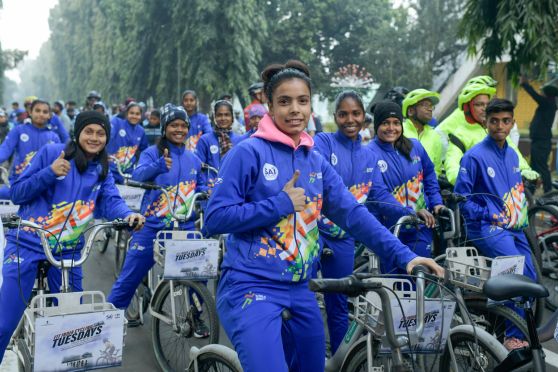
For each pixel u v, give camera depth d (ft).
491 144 13.50
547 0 23.57
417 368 10.05
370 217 8.42
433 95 16.94
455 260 11.11
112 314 9.31
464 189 13.46
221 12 71.31
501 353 9.16
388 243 8.13
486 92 16.05
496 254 13.09
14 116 59.47
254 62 74.74
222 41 72.64
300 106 8.09
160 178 15.28
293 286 8.21
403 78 66.28
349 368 9.68
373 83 72.23
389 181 13.88
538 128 29.45
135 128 28.91
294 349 8.55
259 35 75.10
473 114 16.31
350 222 8.55
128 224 11.18
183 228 15.47
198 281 13.12
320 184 8.47
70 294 10.03
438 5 61.87
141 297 16.01
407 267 7.82
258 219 7.71
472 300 11.44
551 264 17.70
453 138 16.26
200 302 13.67
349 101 12.75
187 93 27.84
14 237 11.30
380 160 13.82
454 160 15.97
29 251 11.30
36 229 10.26
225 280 8.23
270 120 8.29
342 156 12.89
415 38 63.93
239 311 7.95
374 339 9.12
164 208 15.08
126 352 14.56
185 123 15.44
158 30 78.84
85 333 9.12
